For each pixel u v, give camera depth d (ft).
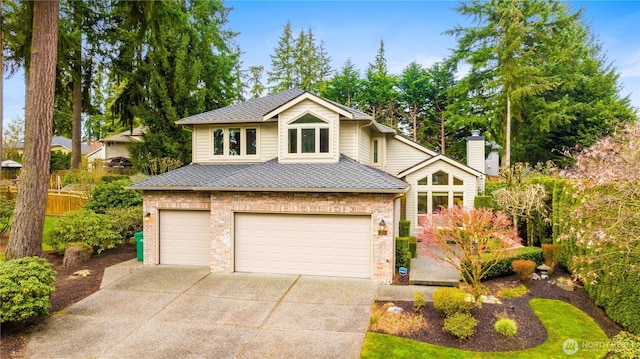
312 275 40.73
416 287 36.63
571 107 94.53
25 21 48.55
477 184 61.77
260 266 41.88
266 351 24.62
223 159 54.13
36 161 41.42
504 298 33.32
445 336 26.32
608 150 27.45
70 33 75.82
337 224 40.22
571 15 89.25
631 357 22.17
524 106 94.22
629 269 26.45
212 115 54.75
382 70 155.53
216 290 36.19
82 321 29.27
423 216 57.62
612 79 103.76
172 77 89.56
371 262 39.04
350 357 23.73
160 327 28.25
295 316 30.09
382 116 140.46
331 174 42.52
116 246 55.06
